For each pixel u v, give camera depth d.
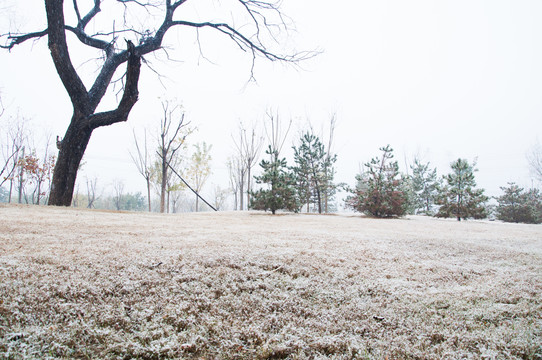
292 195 14.30
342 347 1.35
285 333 1.43
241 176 33.06
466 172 14.85
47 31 7.04
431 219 13.91
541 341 1.46
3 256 2.13
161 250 2.65
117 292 1.69
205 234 3.94
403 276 2.40
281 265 2.40
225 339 1.35
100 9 8.73
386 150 14.78
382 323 1.60
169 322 1.45
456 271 2.67
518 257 3.50
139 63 6.29
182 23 8.72
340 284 2.11
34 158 23.98
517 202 20.89
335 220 9.66
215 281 1.97
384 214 14.29
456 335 1.50
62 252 2.37
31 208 5.92
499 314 1.76
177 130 21.80
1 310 1.36
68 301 1.53
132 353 1.19
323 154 20.86
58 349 1.16
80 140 7.44
